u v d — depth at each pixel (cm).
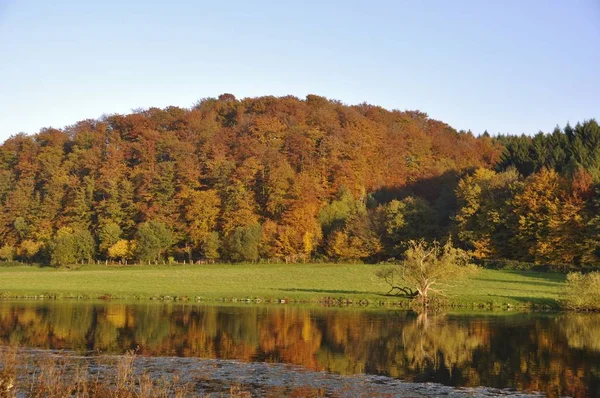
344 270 8794
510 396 2570
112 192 11331
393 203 9862
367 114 14525
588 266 7800
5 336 3838
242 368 3003
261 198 11225
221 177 11269
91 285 7412
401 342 3803
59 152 13025
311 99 14838
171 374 2842
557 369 3083
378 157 12606
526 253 8556
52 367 2514
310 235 10088
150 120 13800
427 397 2528
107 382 2612
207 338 3881
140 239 10369
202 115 14525
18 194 12075
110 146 12575
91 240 10706
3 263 10800
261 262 10300
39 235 11500
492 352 3506
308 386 2667
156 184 11325
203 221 10750
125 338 3841
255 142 12125
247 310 5419
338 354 3412
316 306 5797
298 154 12119
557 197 8444
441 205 10331
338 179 11625
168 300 6272
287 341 3800
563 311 5525
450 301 5828
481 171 9919
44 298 6309
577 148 10362
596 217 7644
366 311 5406
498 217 8706
